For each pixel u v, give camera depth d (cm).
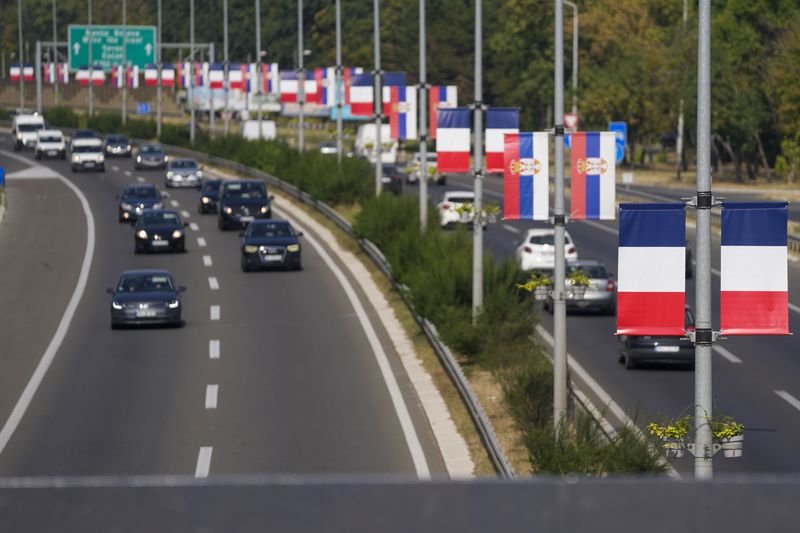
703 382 4725
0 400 8719
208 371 9675
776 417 7825
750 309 4678
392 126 14000
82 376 9538
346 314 12400
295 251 15488
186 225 17762
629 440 5588
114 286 14725
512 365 8988
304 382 9188
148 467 6719
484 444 6938
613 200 6794
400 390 8844
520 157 7006
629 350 9462
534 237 14238
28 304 13525
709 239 4691
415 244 13212
